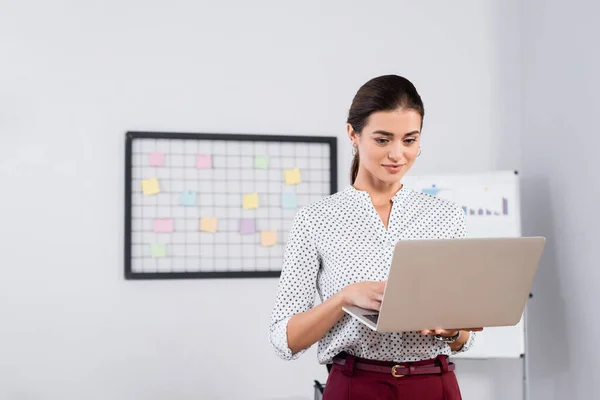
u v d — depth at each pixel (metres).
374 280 1.35
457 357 2.62
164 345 2.73
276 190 2.85
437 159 2.96
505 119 3.03
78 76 2.71
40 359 2.64
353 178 1.54
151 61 2.78
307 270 1.41
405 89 1.30
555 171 2.73
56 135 2.69
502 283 1.16
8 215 2.64
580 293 2.56
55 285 2.66
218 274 2.75
